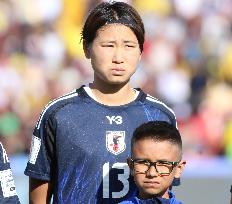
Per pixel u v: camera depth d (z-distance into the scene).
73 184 17.17
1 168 16.41
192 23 53.22
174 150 15.96
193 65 51.75
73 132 17.22
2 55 50.78
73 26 52.31
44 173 17.48
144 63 50.62
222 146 46.75
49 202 17.73
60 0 52.69
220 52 52.72
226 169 37.75
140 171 15.98
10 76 49.03
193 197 33.34
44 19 52.28
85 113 17.36
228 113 49.22
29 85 49.19
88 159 17.14
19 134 46.09
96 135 17.23
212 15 53.78
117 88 17.53
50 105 17.50
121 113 17.47
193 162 41.47
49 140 17.39
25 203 33.28
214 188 33.53
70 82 50.03
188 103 49.84
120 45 17.19
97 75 17.44
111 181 17.16
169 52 51.59
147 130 15.95
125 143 17.28
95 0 52.94
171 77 50.41
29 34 51.66
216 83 51.34
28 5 52.12
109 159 17.17
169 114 17.80
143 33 17.44
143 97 17.78
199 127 47.28
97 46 17.25
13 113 47.50
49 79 49.84
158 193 16.00
